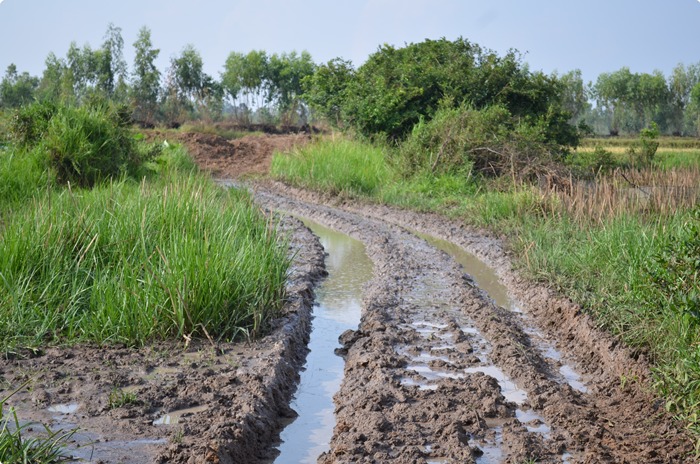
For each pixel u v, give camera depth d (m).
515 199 14.43
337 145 21.41
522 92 22.56
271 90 57.84
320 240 13.82
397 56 25.28
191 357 6.91
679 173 16.61
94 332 7.18
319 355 7.60
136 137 19.84
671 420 5.70
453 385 6.47
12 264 7.86
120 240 8.66
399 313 8.80
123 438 5.21
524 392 6.53
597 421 5.82
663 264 6.71
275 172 22.34
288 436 5.75
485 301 9.27
